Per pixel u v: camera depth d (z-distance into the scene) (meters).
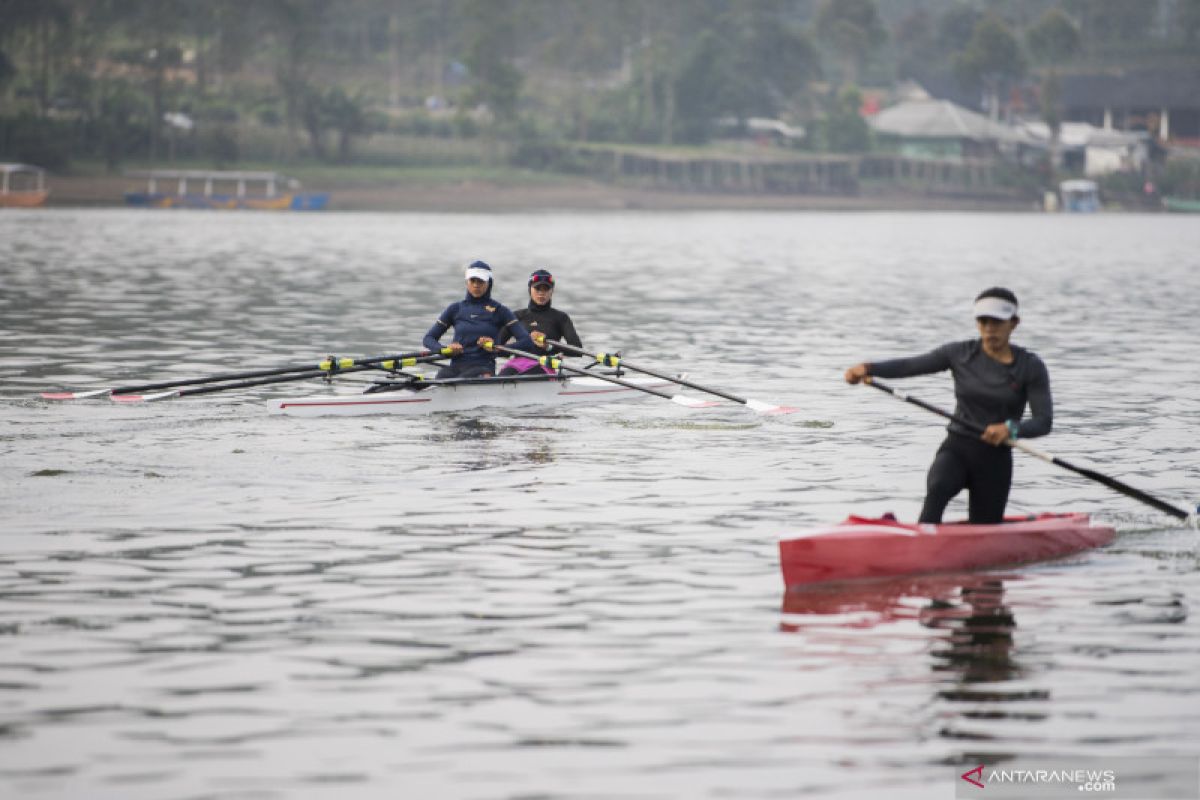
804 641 35.09
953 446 43.09
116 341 99.69
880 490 53.19
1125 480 55.38
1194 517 46.34
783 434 65.88
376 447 61.59
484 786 26.89
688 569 41.84
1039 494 52.81
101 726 29.50
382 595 38.84
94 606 37.59
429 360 73.19
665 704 30.91
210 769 27.52
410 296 144.25
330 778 27.19
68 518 47.44
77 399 72.88
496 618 36.88
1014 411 42.78
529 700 31.08
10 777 27.08
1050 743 29.06
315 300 137.38
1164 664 33.56
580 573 41.25
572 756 28.23
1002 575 41.62
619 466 57.72
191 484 53.09
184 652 34.00
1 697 30.98
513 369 74.75
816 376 86.94
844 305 143.88
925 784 27.22
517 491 52.59
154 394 69.75
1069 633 35.91
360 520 47.66
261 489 52.47
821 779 27.36
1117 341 109.81
